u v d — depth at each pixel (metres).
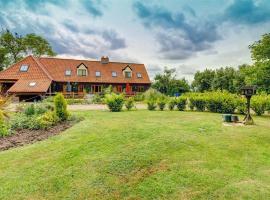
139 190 4.94
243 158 6.70
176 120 11.97
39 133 9.23
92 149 6.86
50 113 11.45
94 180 5.24
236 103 16.03
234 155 6.86
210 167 5.94
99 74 43.09
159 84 50.00
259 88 23.56
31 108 12.70
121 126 9.73
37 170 5.65
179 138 7.91
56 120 11.28
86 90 41.28
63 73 40.09
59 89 39.47
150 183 5.19
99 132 8.67
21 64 37.12
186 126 10.12
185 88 50.75
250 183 5.25
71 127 10.08
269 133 9.34
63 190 4.89
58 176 5.37
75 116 12.87
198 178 5.37
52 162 6.06
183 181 5.25
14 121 10.35
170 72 50.62
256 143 8.05
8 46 52.28
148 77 47.47
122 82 43.91
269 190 4.98
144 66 49.22
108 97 17.61
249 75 24.73
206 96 17.61
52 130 9.73
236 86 42.75
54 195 4.73
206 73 52.28
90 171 5.60
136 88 45.84
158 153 6.59
